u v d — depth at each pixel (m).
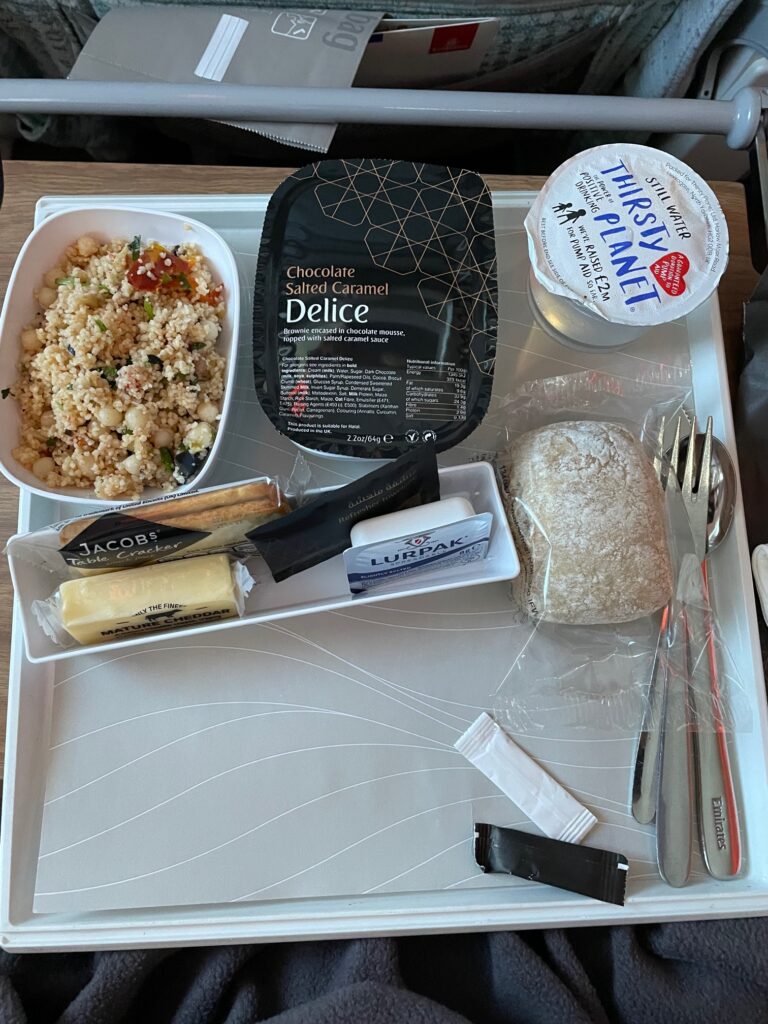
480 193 0.63
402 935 0.57
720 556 0.64
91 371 0.60
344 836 0.58
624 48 0.85
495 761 0.60
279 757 0.59
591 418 0.66
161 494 0.60
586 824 0.58
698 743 0.60
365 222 0.62
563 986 0.56
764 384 0.64
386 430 0.59
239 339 0.66
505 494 0.61
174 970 0.60
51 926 0.56
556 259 0.58
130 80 0.69
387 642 0.62
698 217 0.59
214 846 0.58
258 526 0.54
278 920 0.56
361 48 0.70
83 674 0.60
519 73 0.87
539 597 0.58
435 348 0.60
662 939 0.58
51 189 0.69
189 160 1.00
